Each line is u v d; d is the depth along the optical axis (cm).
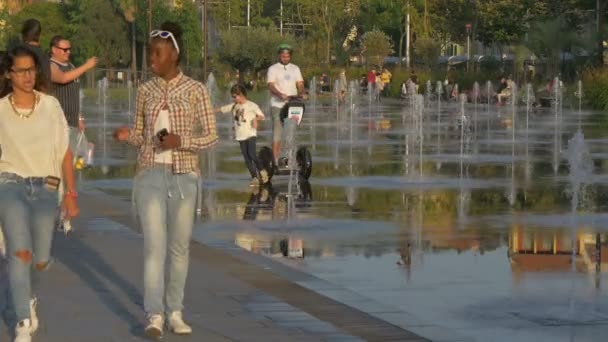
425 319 1080
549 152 3158
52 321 1041
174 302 1007
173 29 1012
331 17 11338
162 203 995
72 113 1457
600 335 1020
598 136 3862
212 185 2272
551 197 2062
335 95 7131
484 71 8119
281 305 1117
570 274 1312
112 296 1152
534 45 7569
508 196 2080
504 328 1046
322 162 2819
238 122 2294
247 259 1384
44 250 995
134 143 1007
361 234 1619
